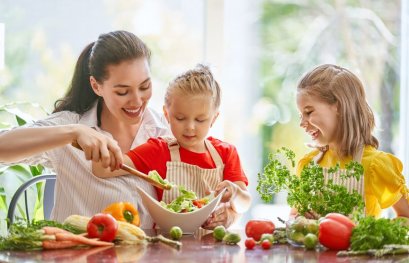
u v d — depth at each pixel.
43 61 3.60
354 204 2.02
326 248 1.84
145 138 2.53
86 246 1.83
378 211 2.48
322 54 4.12
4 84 3.56
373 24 4.07
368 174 2.44
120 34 2.34
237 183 2.38
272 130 4.05
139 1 3.71
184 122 2.30
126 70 2.26
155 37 3.73
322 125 2.48
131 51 2.28
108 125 2.49
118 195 2.37
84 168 2.39
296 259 1.68
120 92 2.28
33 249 1.77
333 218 1.84
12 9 3.56
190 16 3.76
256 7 4.04
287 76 4.09
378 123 4.00
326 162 2.57
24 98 3.58
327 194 2.04
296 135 4.07
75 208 2.38
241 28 4.01
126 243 1.89
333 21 4.11
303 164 2.62
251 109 4.02
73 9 3.62
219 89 2.38
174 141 2.40
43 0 3.59
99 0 3.65
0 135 2.16
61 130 2.10
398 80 4.05
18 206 3.38
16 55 3.57
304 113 2.51
